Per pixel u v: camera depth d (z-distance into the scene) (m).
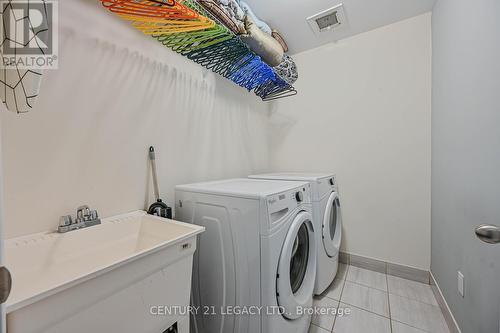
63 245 0.88
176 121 1.52
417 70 1.86
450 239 1.34
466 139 1.11
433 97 1.73
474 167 1.02
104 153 1.11
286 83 2.00
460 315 1.19
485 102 0.93
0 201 0.36
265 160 2.64
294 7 1.78
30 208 0.87
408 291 1.74
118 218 1.13
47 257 0.83
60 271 0.85
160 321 0.80
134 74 1.25
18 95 0.57
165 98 1.44
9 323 0.46
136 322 0.72
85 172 1.04
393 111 1.97
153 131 1.36
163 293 0.81
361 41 2.12
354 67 2.16
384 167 2.02
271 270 0.98
